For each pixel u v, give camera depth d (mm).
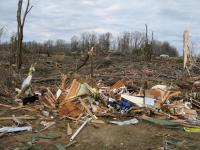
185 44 21500
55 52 46688
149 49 40156
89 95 13039
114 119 11766
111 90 14773
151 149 8969
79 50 50812
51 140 9375
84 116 11562
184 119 12172
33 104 13180
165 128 10867
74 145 9102
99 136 9633
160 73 25391
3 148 8680
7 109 12234
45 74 23172
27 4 22031
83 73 23750
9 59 23391
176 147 9164
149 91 14016
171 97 14641
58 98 13148
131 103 13141
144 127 10797
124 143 9250
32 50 32156
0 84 15172
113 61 34031
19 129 9969
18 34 21672
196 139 9875
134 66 30094
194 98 15336
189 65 26422
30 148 8711
